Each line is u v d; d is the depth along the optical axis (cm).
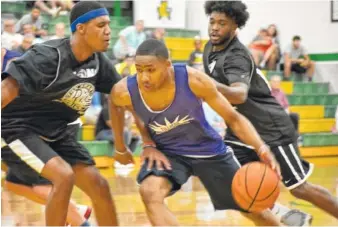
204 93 394
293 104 1303
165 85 391
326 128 1271
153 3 1462
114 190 811
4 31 1044
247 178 384
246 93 446
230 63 464
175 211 671
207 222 610
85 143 1025
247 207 387
